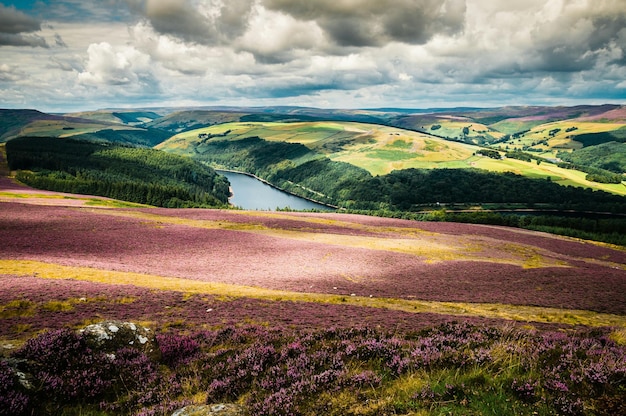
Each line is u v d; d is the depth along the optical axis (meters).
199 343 15.27
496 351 10.20
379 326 21.44
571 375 8.44
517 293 40.59
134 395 10.30
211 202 183.50
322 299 33.34
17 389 9.10
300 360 11.08
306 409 8.17
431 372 9.30
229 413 7.73
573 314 32.41
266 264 53.56
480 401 7.70
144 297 28.94
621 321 30.94
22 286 29.50
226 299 30.36
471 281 46.44
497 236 100.69
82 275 37.12
